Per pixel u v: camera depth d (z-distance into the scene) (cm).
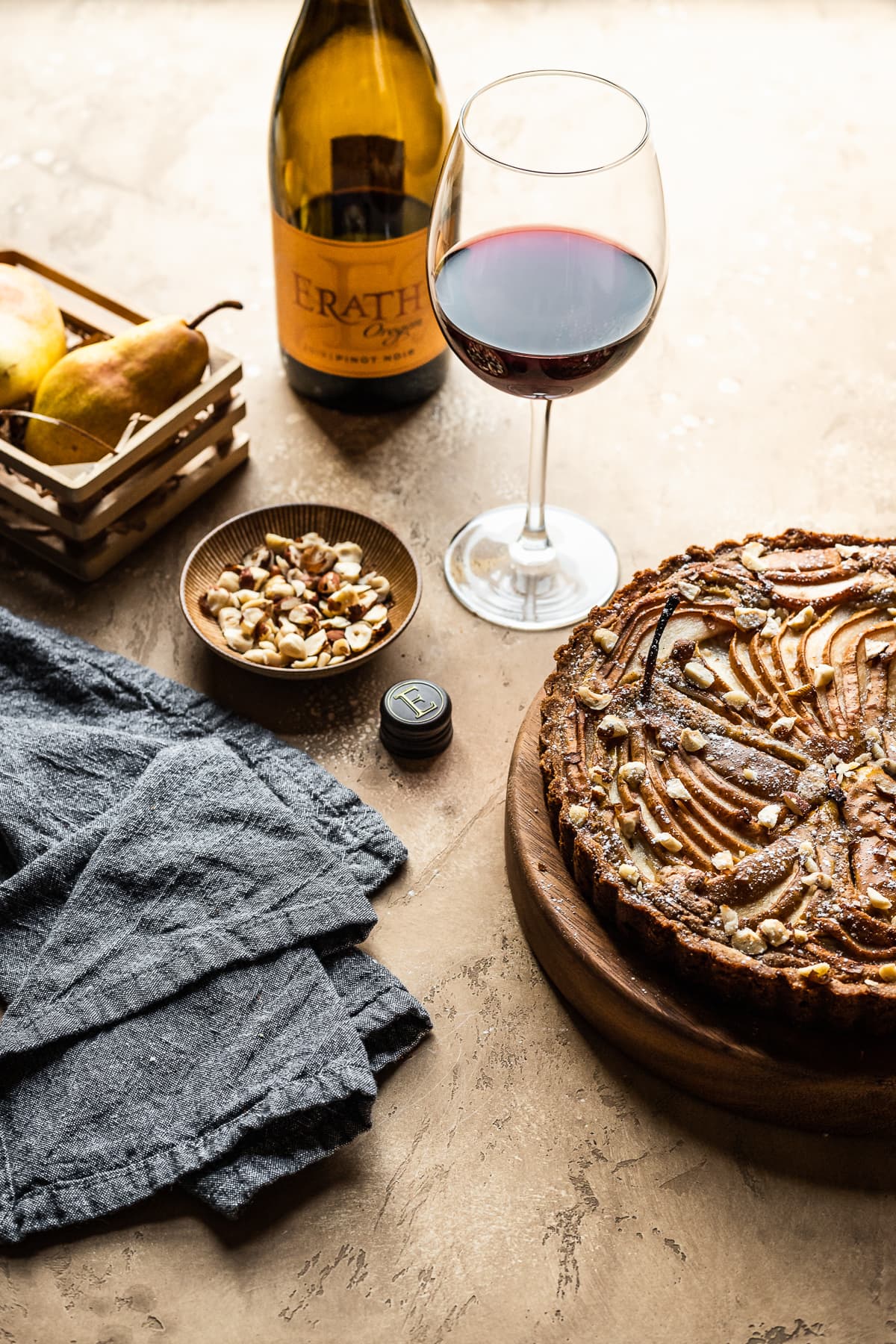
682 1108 71
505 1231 68
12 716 82
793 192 108
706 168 110
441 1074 72
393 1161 70
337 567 85
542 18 121
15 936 74
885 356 98
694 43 119
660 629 76
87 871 74
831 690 75
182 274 103
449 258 80
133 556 89
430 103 92
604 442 94
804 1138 70
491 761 81
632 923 70
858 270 103
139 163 110
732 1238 68
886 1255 68
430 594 87
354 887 74
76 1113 69
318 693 83
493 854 78
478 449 94
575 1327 66
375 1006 72
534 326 77
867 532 90
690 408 96
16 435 87
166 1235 68
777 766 73
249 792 77
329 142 92
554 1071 72
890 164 110
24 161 109
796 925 69
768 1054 69
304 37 90
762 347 99
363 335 91
